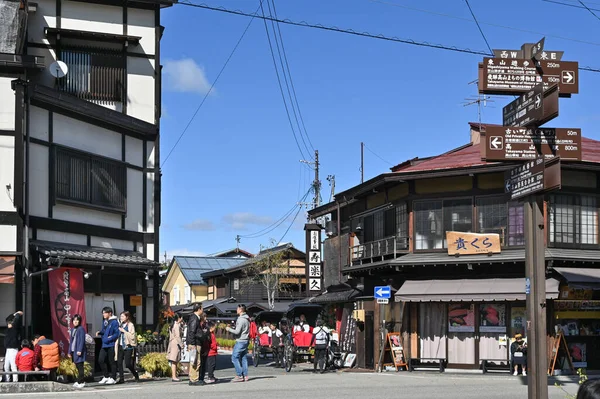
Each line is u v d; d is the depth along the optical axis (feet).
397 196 100.48
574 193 90.02
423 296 90.33
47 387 58.95
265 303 196.85
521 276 89.15
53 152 72.49
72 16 83.25
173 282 272.10
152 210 85.56
